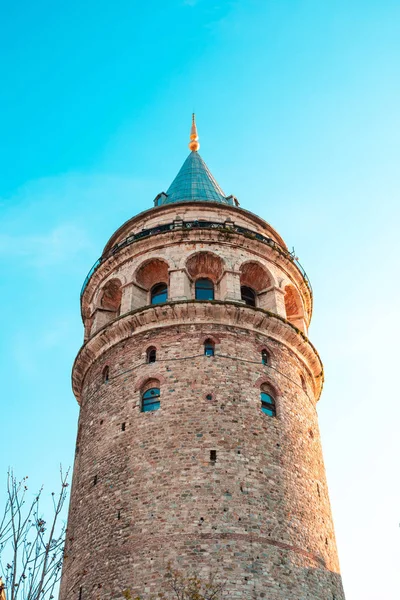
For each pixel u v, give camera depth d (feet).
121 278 131.75
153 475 99.81
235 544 92.12
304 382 123.75
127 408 110.63
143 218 144.15
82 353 127.44
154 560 91.25
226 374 111.24
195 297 128.36
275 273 133.59
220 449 101.45
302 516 101.35
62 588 102.68
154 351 116.57
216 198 154.10
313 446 115.24
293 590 91.97
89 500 104.73
